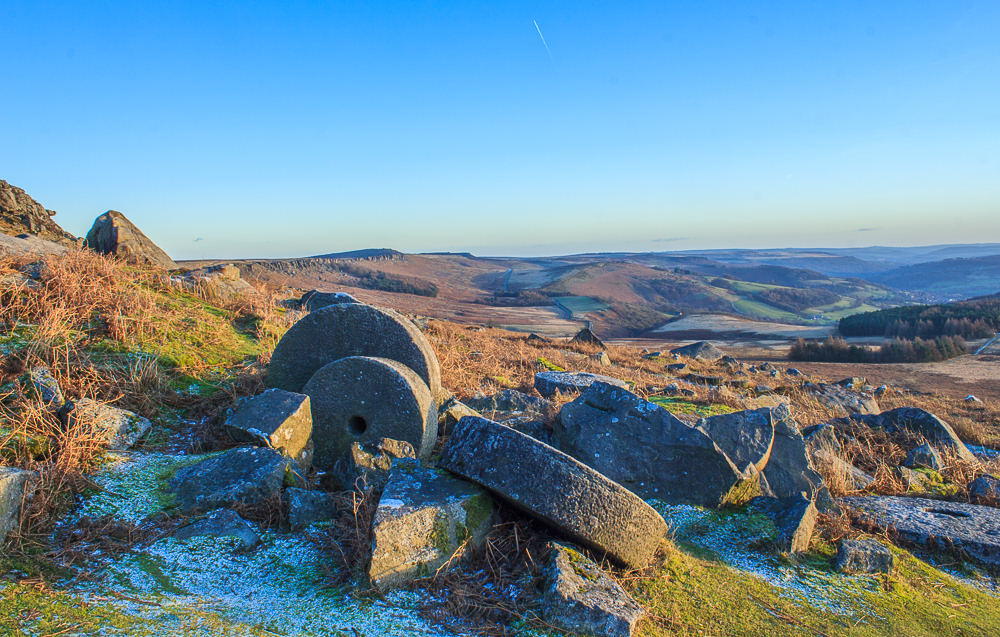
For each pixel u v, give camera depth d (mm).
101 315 7934
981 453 9133
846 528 5102
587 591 3494
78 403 5281
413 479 4391
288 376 6859
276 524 4320
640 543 4141
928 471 6809
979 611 4098
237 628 3150
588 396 6402
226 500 4445
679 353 23969
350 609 3396
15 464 4531
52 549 3752
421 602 3521
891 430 8094
